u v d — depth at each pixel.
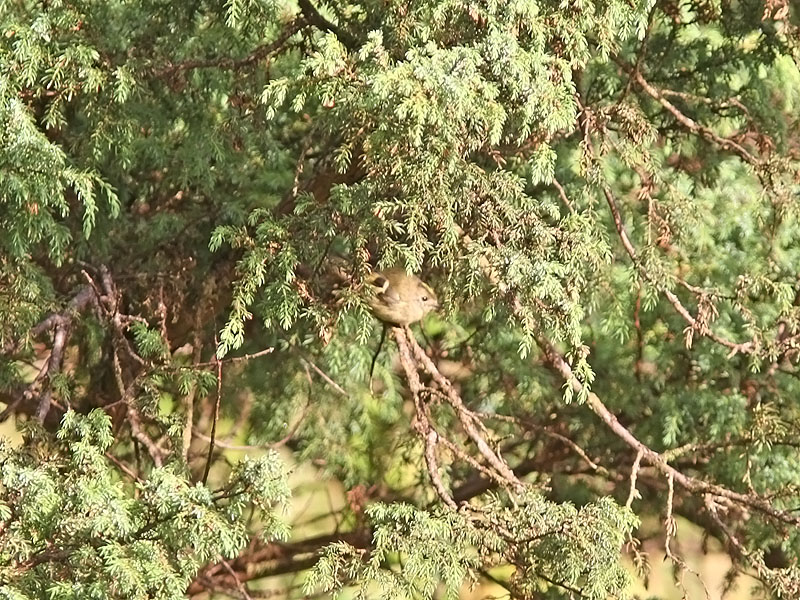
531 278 9.30
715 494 11.71
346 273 9.93
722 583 13.52
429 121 8.53
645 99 12.88
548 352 11.10
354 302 9.58
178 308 12.04
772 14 12.00
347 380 14.23
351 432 14.84
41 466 8.95
